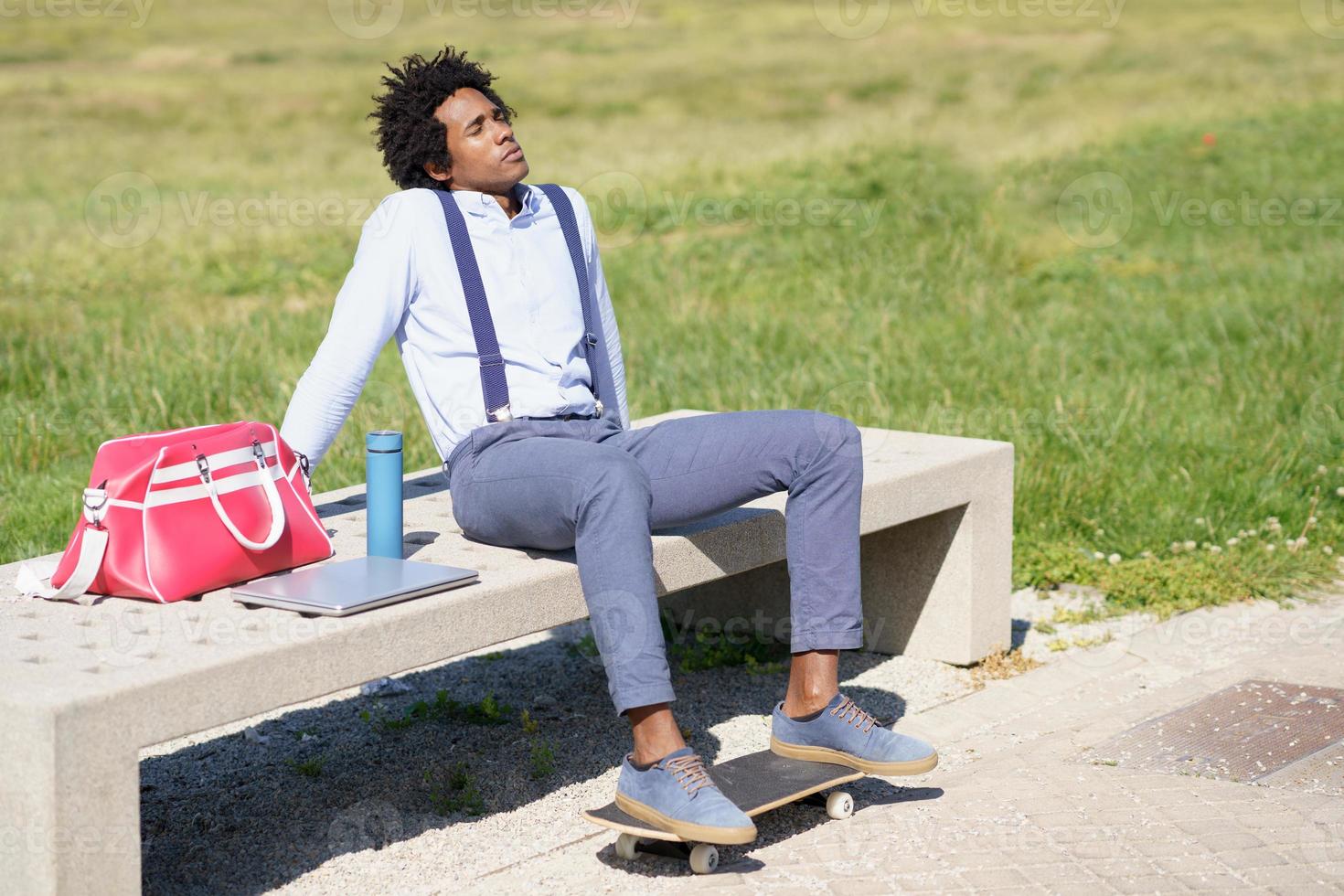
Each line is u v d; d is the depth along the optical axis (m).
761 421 3.19
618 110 23.19
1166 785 3.34
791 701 3.24
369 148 19.48
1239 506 5.68
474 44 34.03
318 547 3.15
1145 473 6.00
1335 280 9.70
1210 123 16.88
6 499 5.66
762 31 35.75
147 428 6.67
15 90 26.06
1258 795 3.27
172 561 2.88
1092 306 9.50
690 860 2.91
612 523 2.89
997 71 25.28
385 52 32.44
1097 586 5.15
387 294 3.35
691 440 3.22
